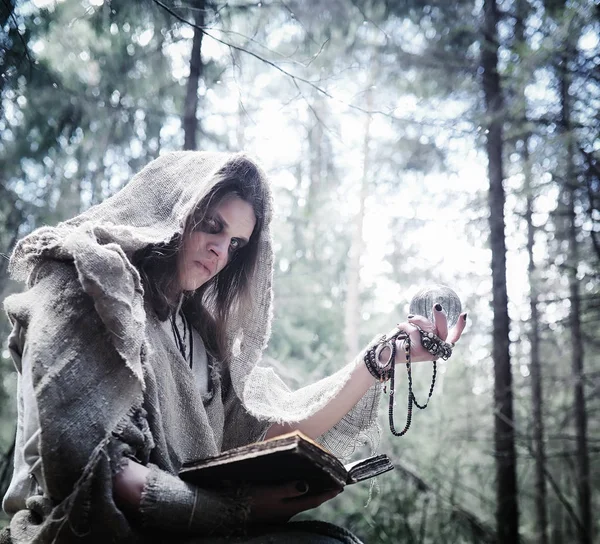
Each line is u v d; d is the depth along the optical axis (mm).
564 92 7816
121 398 1548
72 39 6223
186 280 1932
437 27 8211
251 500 1577
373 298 12156
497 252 8539
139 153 7344
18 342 1644
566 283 9188
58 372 1499
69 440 1461
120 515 1482
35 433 1554
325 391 2197
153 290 1866
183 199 1901
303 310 10570
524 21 8289
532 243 9320
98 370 1543
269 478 1577
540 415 9352
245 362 2145
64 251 1632
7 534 1624
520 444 8430
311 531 1675
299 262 10852
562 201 9062
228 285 2148
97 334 1571
